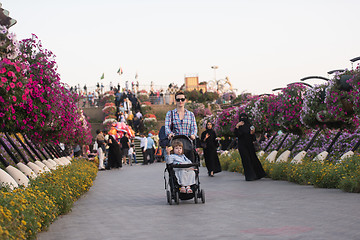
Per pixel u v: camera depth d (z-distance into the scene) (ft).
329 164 43.01
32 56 38.11
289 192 36.42
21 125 34.55
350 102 47.78
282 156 57.52
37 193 25.39
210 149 58.90
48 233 22.45
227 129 88.63
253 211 27.07
